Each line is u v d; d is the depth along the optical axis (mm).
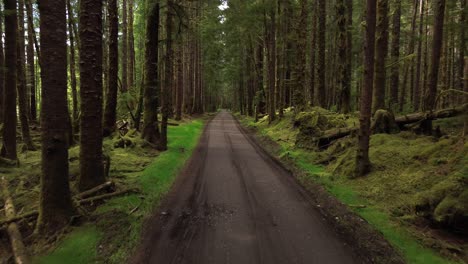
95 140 7379
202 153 14102
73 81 14922
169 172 9984
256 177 9742
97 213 6199
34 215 5914
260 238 5312
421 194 6324
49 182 5648
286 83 29359
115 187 7699
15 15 10117
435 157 7984
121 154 11922
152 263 4469
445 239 5402
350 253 4875
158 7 14320
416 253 4953
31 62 22922
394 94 20391
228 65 45875
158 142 14602
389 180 7992
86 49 7211
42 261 4555
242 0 23406
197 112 45406
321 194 7980
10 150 10242
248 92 42250
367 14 8711
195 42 37938
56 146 5691
